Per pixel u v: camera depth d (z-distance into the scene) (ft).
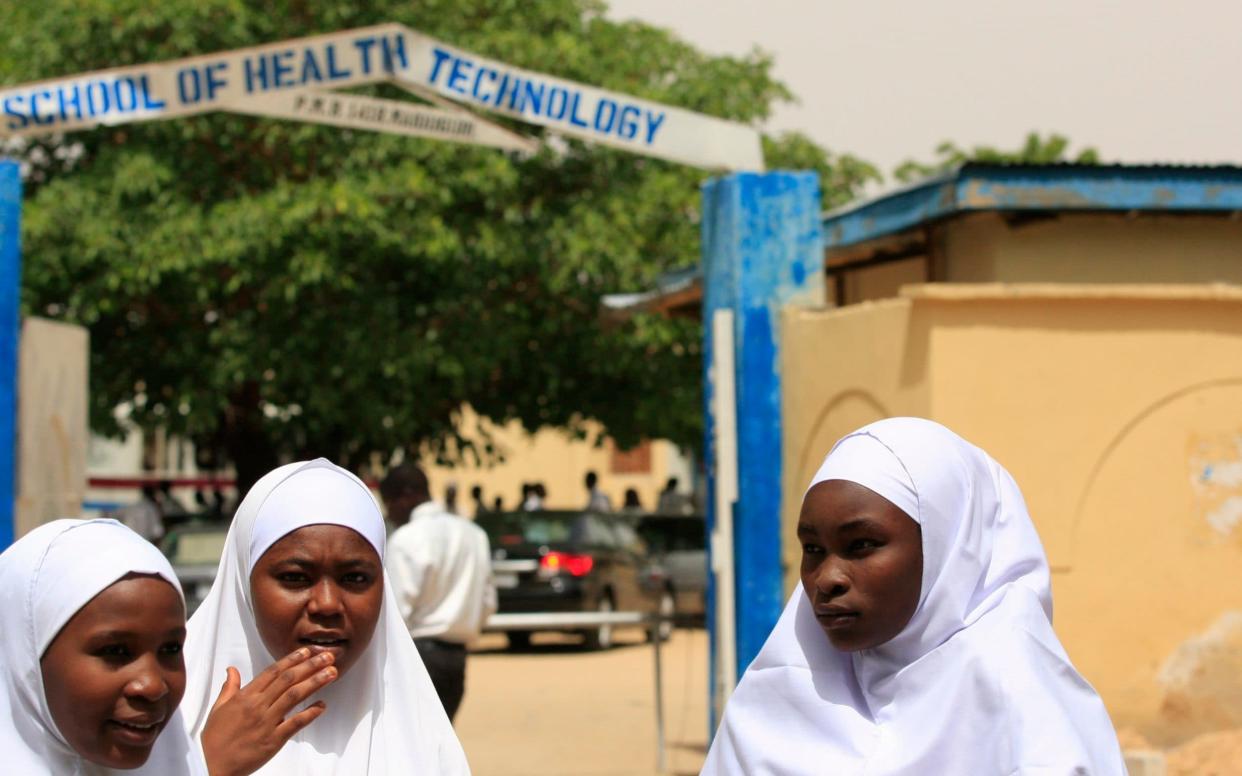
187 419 61.72
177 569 47.85
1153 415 23.89
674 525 67.36
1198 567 23.88
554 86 28.27
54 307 60.80
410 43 28.37
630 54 65.51
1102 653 23.54
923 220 28.71
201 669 11.93
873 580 10.14
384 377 61.82
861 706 10.64
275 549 11.57
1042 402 23.53
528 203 64.44
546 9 63.82
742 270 27.32
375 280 61.26
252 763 10.66
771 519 27.22
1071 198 27.12
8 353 27.66
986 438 23.31
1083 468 23.63
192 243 55.77
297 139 56.54
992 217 29.01
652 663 54.90
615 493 133.90
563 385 68.80
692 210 63.57
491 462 71.77
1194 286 23.76
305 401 62.03
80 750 8.87
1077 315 23.73
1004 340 23.47
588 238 60.03
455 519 23.52
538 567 56.90
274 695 10.80
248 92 28.55
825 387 26.11
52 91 28.17
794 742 10.73
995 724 9.96
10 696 8.96
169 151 58.08
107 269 57.26
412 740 11.87
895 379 24.02
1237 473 24.04
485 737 37.70
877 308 24.53
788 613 11.18
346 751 11.74
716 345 27.40
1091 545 23.61
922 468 10.31
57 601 8.77
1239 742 22.57
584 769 32.96
